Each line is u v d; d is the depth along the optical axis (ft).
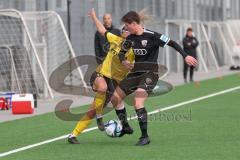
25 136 99.09
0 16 161.07
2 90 155.84
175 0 256.93
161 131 101.40
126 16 85.92
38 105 145.28
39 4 179.83
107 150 84.84
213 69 268.62
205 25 270.26
